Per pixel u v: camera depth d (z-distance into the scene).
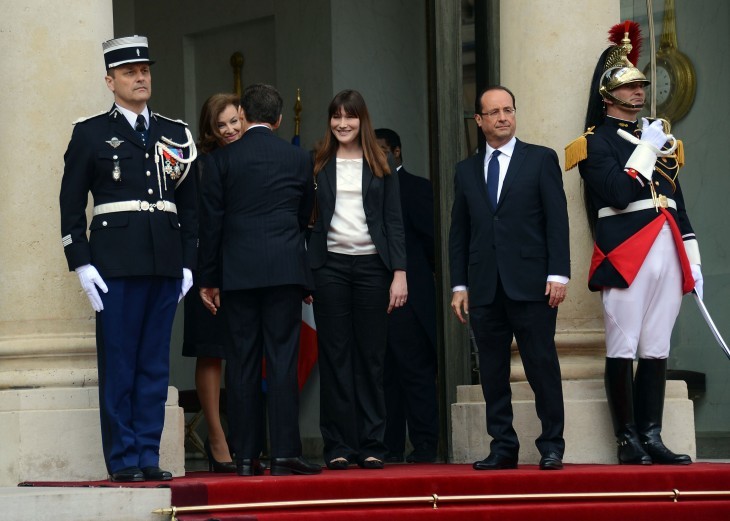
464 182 23.08
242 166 21.80
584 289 25.00
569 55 25.23
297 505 18.95
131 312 20.78
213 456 24.84
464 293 23.17
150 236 20.73
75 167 20.66
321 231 23.28
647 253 23.08
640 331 23.27
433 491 19.88
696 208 30.42
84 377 22.45
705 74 30.56
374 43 33.97
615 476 20.58
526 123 25.44
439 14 30.28
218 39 35.31
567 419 23.94
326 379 23.30
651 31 26.56
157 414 21.02
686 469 21.06
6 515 17.62
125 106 21.00
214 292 22.25
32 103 22.92
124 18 36.00
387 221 23.48
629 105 23.52
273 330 21.59
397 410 28.48
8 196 22.91
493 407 22.58
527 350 22.31
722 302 30.22
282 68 34.06
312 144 33.59
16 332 22.83
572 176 25.14
